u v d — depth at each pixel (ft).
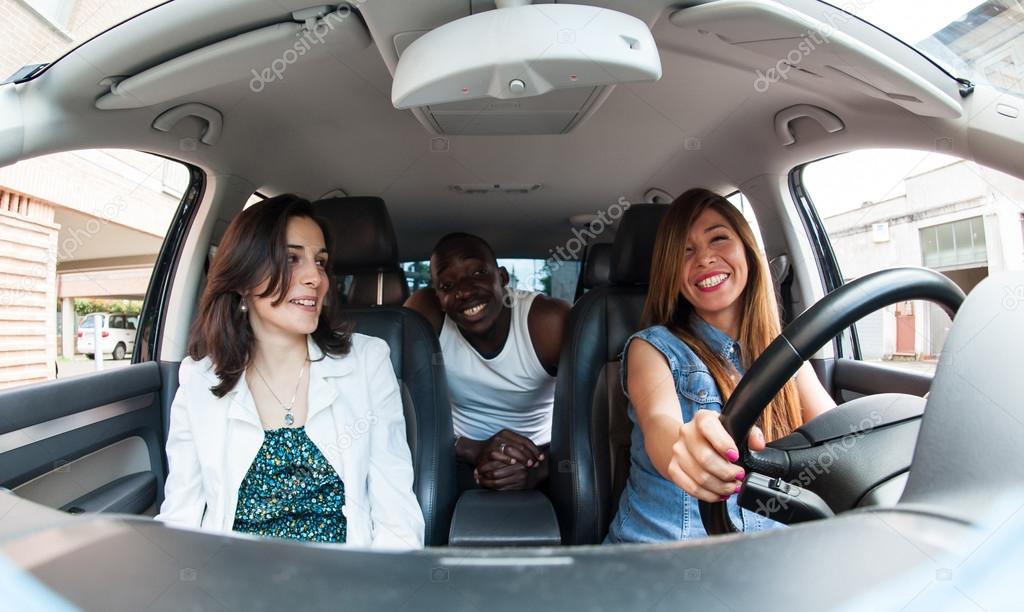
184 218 6.69
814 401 3.96
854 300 1.86
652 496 3.90
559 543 4.23
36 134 3.92
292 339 4.21
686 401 3.94
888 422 1.82
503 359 6.83
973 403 1.38
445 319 7.20
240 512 3.78
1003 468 1.23
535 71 2.99
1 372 5.36
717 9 3.52
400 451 4.36
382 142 6.82
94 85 3.99
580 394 5.44
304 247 4.05
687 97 5.71
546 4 3.21
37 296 5.78
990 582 0.96
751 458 1.89
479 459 6.36
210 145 5.97
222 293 3.96
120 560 1.04
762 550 1.04
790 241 7.09
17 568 1.02
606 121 6.34
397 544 3.83
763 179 7.05
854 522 1.15
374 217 6.42
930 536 1.08
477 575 0.98
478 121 5.22
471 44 2.96
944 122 4.14
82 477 4.99
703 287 4.36
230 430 3.84
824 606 0.90
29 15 4.91
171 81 4.09
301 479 3.88
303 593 0.94
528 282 12.11
